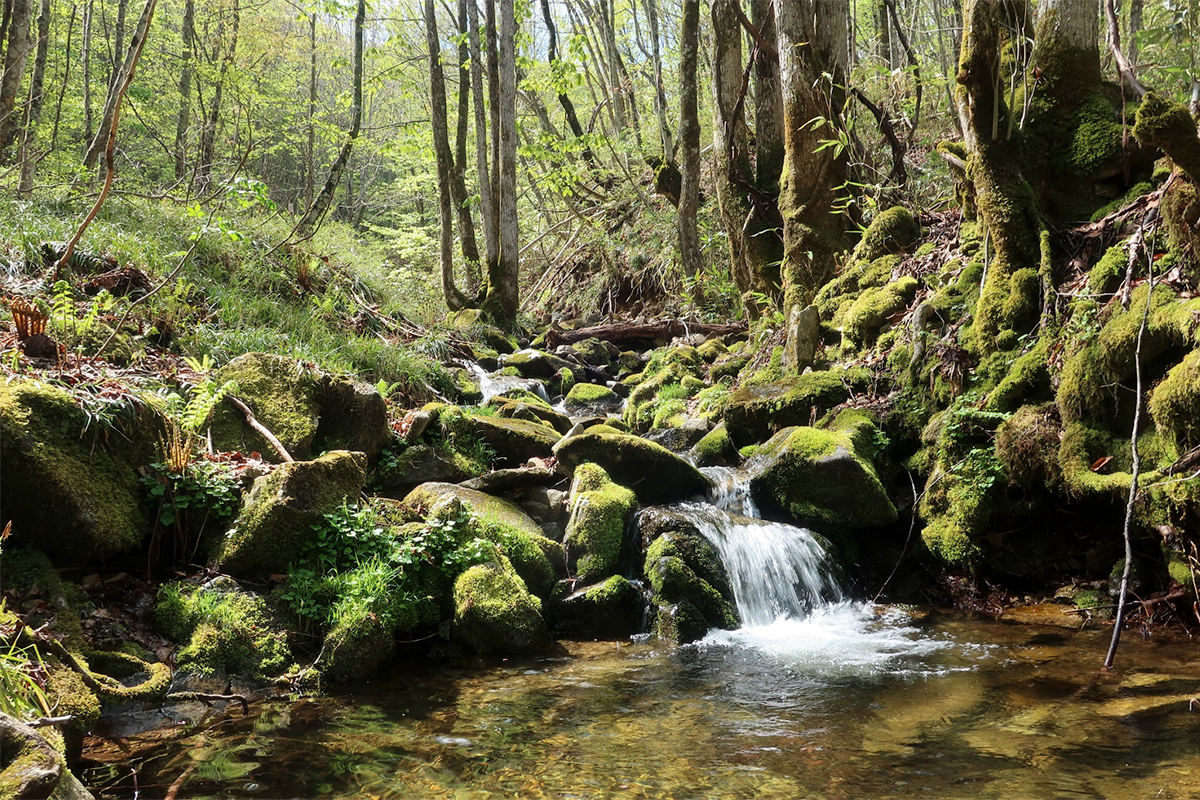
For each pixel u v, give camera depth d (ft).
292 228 37.14
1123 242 20.16
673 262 48.65
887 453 22.47
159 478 16.38
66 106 52.65
